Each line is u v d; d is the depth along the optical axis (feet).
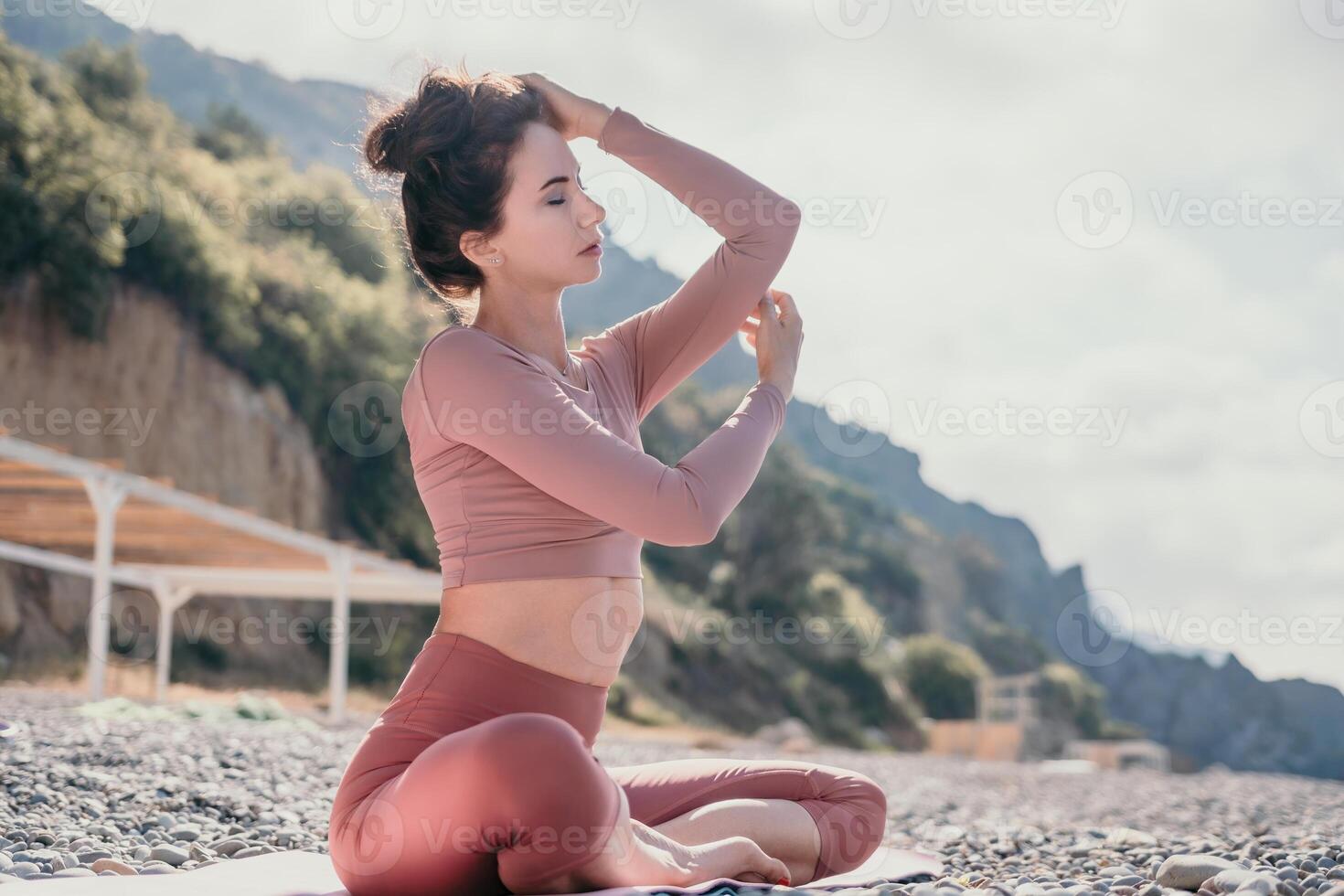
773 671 122.21
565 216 6.22
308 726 31.94
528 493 5.85
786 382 6.68
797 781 7.11
